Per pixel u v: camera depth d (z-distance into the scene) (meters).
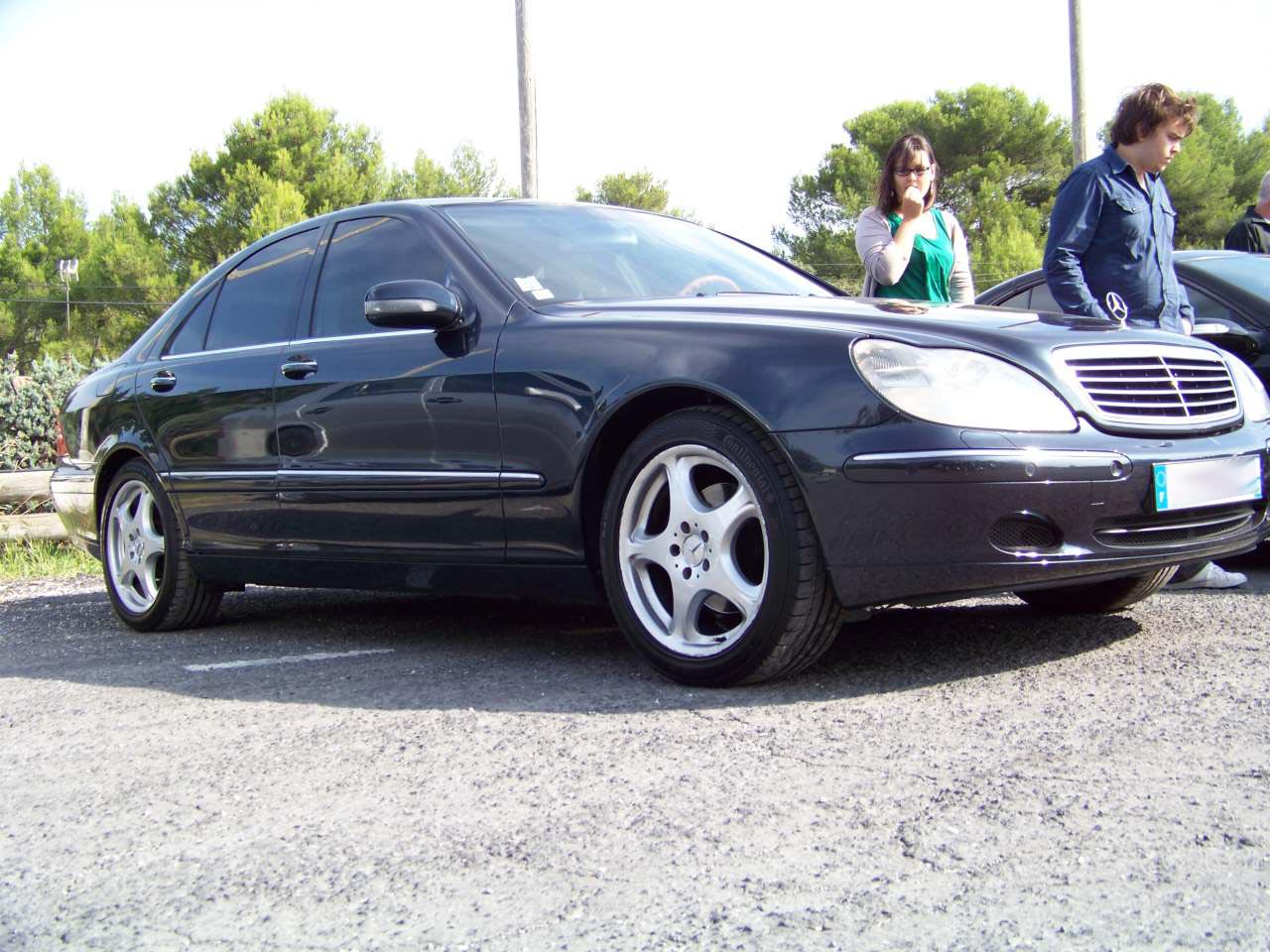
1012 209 40.19
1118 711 2.82
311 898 2.01
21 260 44.00
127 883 2.12
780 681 3.26
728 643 3.18
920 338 3.09
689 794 2.38
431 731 2.94
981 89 41.62
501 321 3.70
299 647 4.26
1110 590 3.93
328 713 3.18
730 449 3.14
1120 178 4.83
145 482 4.81
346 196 38.38
